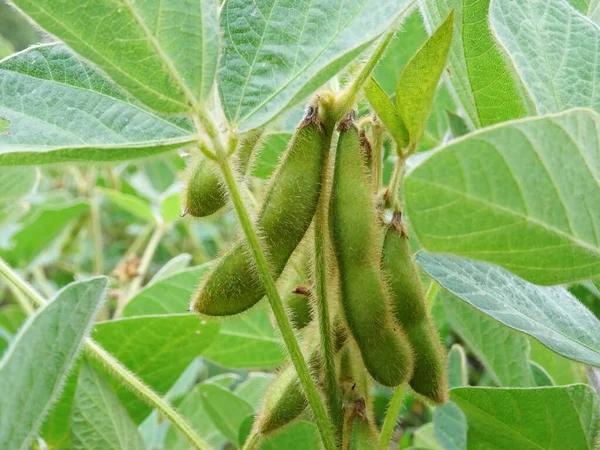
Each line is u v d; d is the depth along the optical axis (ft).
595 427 0.59
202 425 0.98
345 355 0.53
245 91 0.47
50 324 0.44
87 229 1.73
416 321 0.51
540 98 0.55
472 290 0.52
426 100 0.49
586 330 0.55
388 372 0.49
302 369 0.46
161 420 1.09
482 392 0.58
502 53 0.55
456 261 0.54
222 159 0.46
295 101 0.43
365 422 0.51
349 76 0.52
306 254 0.56
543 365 0.83
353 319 0.49
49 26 0.42
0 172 0.86
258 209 0.49
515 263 0.39
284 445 0.69
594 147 0.37
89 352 0.64
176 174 1.52
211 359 0.90
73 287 0.46
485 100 0.60
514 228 0.37
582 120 0.36
